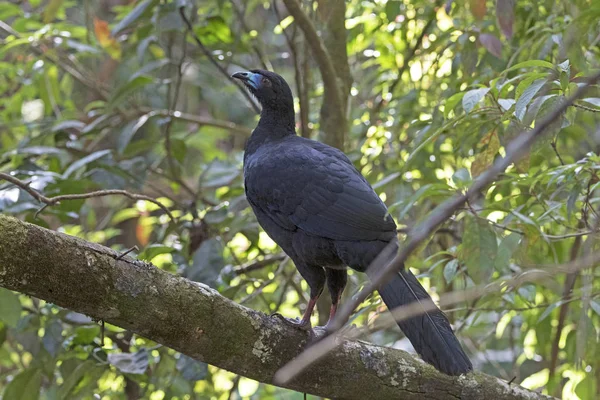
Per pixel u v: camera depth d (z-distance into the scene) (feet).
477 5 26.48
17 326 30.45
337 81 36.42
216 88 55.57
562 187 27.04
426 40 42.09
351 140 42.47
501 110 25.43
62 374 32.01
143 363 30.45
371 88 45.52
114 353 31.60
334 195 27.12
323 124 36.91
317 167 28.02
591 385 30.37
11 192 31.35
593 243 26.27
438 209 25.66
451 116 31.81
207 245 34.47
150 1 37.22
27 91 44.62
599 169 26.20
